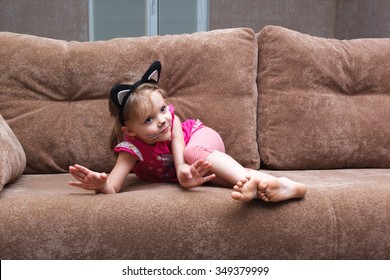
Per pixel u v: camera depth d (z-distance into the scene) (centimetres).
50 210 104
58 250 103
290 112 161
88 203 107
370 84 172
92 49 161
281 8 365
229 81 157
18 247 102
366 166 168
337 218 110
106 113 157
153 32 338
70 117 157
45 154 154
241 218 107
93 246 104
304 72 164
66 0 335
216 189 119
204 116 155
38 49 159
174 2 343
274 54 165
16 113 155
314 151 160
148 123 126
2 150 121
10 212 103
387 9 284
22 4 334
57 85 158
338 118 163
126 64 158
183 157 129
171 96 160
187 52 159
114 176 126
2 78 156
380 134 165
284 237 108
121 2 337
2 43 158
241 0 357
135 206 106
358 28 326
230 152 155
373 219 112
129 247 104
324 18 372
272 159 158
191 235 105
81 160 155
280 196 107
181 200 108
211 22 353
